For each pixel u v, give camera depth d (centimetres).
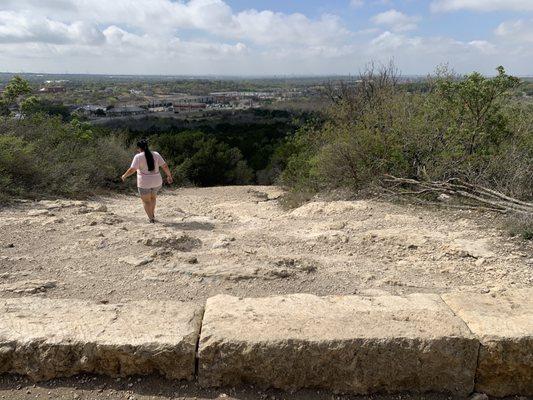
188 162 1986
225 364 309
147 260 495
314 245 593
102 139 1575
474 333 319
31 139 1245
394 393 315
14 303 365
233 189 1705
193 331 325
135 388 310
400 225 675
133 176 1470
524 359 312
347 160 967
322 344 306
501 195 705
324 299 369
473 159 827
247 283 438
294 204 1021
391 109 1028
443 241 573
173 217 852
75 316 344
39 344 312
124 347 309
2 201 809
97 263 494
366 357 307
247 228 732
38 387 310
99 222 677
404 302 363
